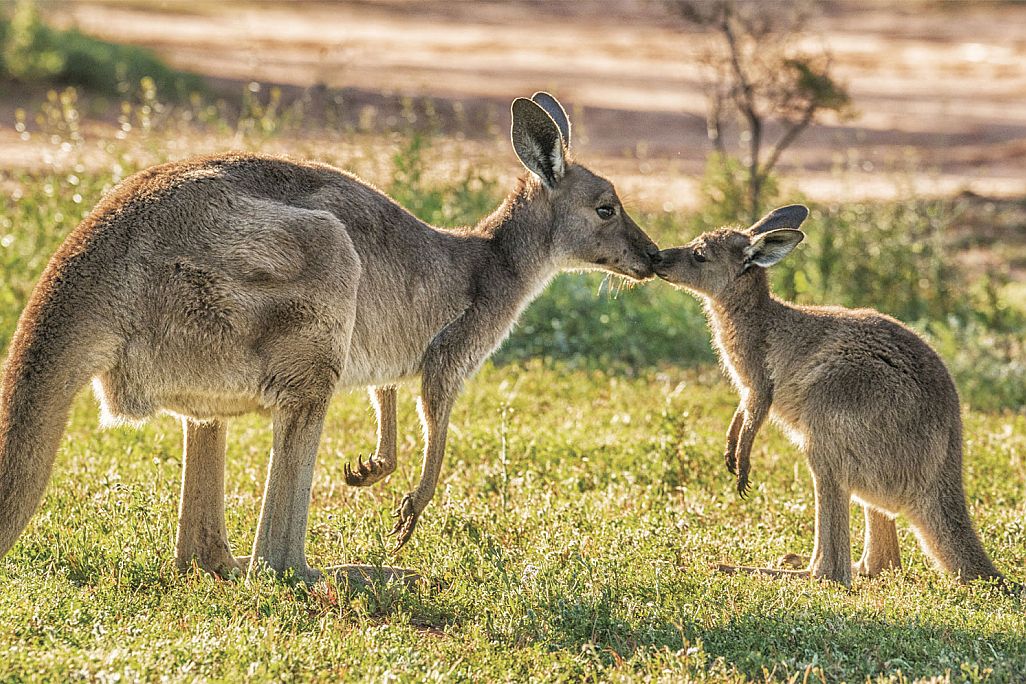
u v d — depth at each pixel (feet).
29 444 28.86
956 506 35.68
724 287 39.24
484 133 109.50
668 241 76.13
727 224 80.48
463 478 42.78
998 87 167.12
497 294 36.83
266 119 73.51
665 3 88.07
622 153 118.01
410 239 35.27
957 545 35.42
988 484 43.75
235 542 36.63
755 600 31.89
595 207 38.22
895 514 36.32
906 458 35.47
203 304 30.71
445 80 144.97
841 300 72.13
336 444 46.60
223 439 34.30
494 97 134.41
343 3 222.69
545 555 34.04
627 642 29.78
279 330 31.60
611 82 158.20
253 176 32.58
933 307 75.41
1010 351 67.51
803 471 45.44
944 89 164.55
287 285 31.53
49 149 85.56
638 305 70.79
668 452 45.14
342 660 27.48
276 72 135.44
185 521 34.30
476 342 36.32
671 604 31.76
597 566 33.53
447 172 80.18
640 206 81.97
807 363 37.29
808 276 73.82
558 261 38.34
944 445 35.76
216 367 31.19
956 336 68.08
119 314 29.94
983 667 27.84
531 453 45.32
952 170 115.96
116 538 34.63
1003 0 249.34
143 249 30.35
